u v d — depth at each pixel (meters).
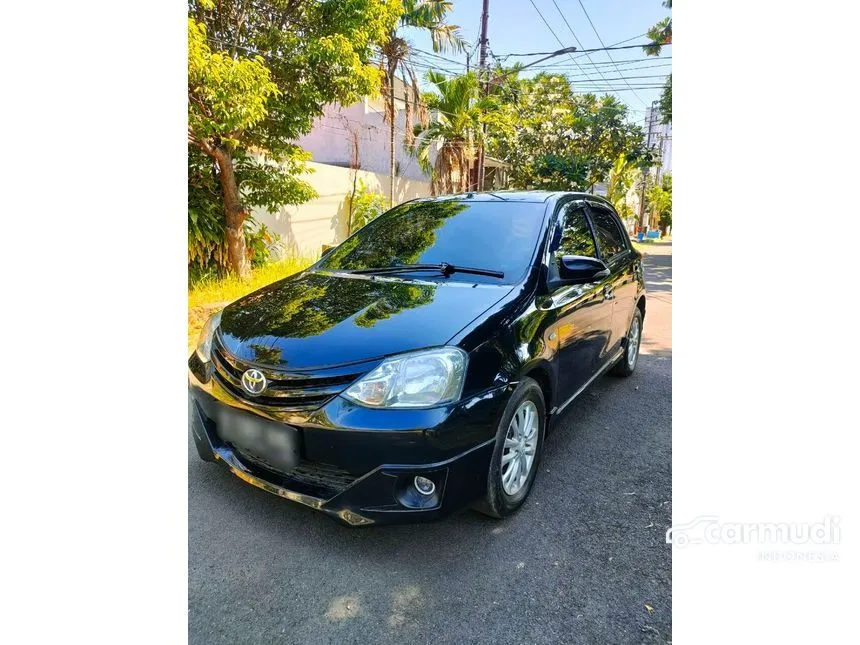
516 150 21.20
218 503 2.38
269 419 2.00
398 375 1.92
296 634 1.70
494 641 1.69
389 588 1.91
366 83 6.58
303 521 2.28
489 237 2.91
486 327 2.16
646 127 26.88
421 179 15.05
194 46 4.89
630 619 1.79
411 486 1.95
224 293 6.15
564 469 2.83
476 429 2.00
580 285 2.98
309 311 2.36
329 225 10.41
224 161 6.54
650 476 2.78
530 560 2.08
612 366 3.94
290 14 6.73
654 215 38.25
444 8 10.88
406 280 2.72
